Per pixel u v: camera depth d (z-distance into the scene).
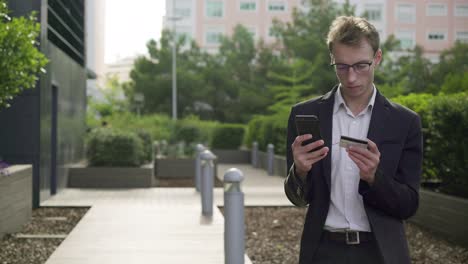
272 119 24.14
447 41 61.22
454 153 8.71
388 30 60.88
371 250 3.05
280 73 40.38
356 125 3.12
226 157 27.59
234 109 41.62
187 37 54.19
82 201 12.20
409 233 8.88
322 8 38.94
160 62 43.03
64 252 7.25
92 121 36.25
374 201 2.99
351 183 3.07
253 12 60.88
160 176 18.95
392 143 3.04
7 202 8.60
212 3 60.78
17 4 10.89
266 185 16.20
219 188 15.10
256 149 24.08
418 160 3.09
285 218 10.29
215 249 7.46
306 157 2.94
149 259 6.91
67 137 14.68
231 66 43.12
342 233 3.08
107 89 46.09
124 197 13.00
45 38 11.29
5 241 8.31
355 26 2.93
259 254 7.61
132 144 15.62
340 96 3.15
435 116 8.95
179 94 42.47
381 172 2.92
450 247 7.89
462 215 8.05
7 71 7.86
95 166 15.44
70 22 15.60
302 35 38.31
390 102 3.13
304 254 3.11
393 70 37.84
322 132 3.12
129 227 9.05
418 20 61.12
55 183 13.38
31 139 11.09
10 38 7.82
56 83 12.79
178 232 8.62
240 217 5.86
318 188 3.09
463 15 61.19
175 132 23.89
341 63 2.95
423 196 9.31
